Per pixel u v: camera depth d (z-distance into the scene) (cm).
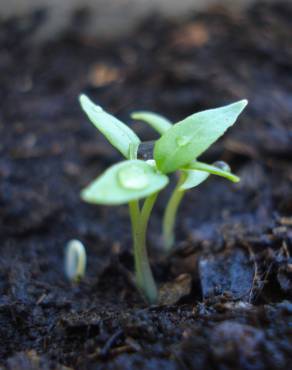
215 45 22
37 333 12
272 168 17
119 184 9
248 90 20
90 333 11
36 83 23
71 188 18
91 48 25
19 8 26
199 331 10
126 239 17
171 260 14
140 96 21
